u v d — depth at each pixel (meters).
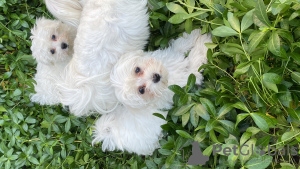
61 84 0.53
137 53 0.50
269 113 0.47
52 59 0.59
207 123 0.42
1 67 0.73
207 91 0.47
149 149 0.57
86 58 0.47
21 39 0.72
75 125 0.68
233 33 0.38
